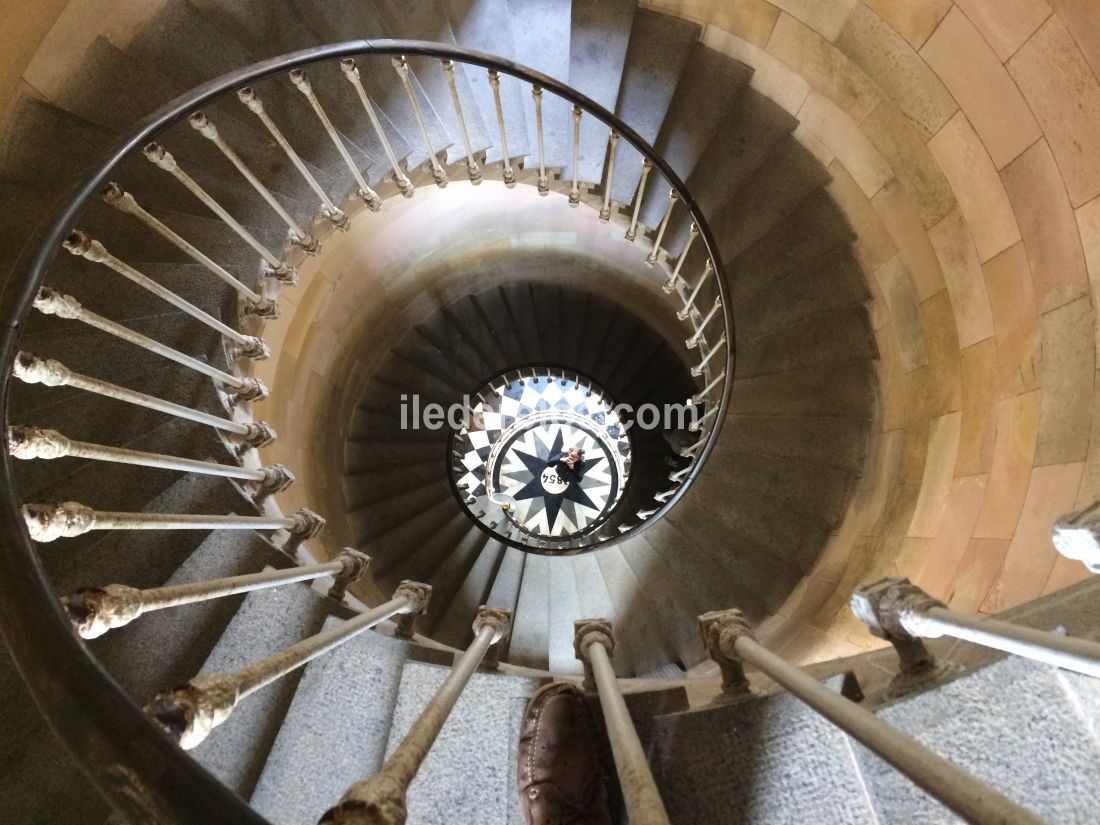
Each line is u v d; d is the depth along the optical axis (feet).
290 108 8.89
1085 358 6.72
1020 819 2.10
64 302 4.88
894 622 4.22
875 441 10.70
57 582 5.78
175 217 7.88
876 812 3.96
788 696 4.38
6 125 7.41
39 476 6.10
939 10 8.07
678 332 16.70
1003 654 4.05
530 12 10.82
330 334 13.17
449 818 4.81
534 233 16.06
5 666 4.96
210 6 8.95
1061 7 6.70
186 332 7.41
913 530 8.82
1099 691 3.56
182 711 2.89
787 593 11.22
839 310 11.06
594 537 19.25
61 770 4.70
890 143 9.61
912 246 9.66
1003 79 7.54
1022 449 7.28
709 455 11.82
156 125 5.66
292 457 11.46
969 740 3.82
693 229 10.13
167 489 6.53
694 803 4.34
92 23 8.10
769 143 11.19
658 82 11.23
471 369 18.33
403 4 10.06
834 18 9.41
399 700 5.35
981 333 8.36
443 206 13.61
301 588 6.35
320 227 8.78
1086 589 4.46
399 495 15.83
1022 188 7.59
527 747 4.83
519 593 13.98
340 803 2.52
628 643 12.37
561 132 10.99
